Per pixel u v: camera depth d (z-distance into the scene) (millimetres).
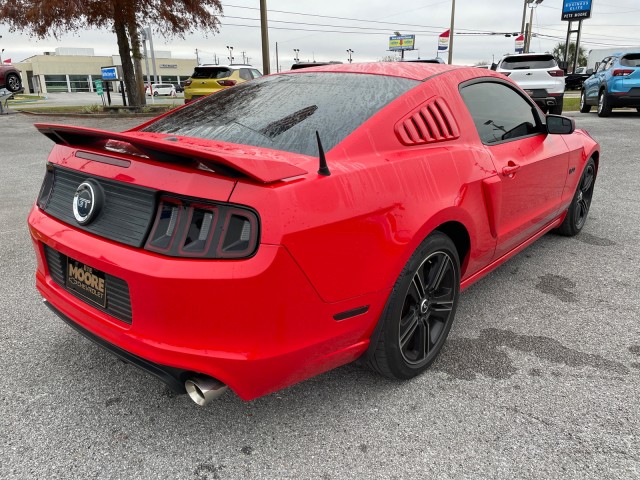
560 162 3703
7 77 19844
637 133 11242
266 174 1723
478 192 2623
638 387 2436
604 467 1938
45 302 2469
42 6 16141
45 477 1893
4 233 4789
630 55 13906
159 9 18188
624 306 3303
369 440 2096
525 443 2068
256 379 1846
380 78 2643
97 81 24078
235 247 1720
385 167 2143
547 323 3082
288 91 2641
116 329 1947
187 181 1782
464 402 2332
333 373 2566
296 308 1828
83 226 2070
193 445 2070
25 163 8836
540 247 4406
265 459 1995
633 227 4953
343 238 1905
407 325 2375
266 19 19344
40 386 2439
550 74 13758
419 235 2193
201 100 2943
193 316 1756
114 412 2264
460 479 1889
